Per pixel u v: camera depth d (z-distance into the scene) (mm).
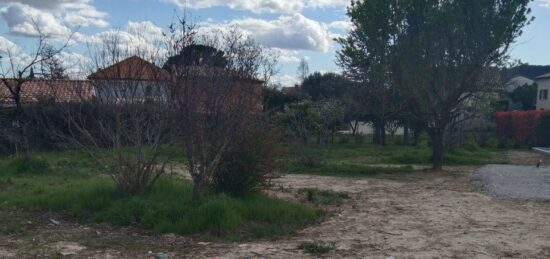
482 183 15047
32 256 6441
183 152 9758
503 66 18797
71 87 10047
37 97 14148
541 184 14758
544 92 51531
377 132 37844
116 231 7898
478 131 40219
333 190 13320
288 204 9609
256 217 8617
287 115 18906
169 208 8234
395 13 18031
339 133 40594
